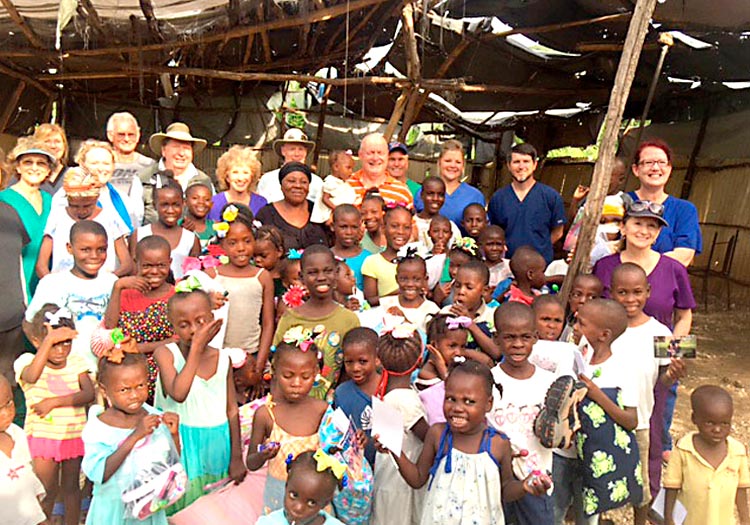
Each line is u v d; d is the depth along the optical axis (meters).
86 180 4.65
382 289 4.85
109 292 4.28
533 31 8.86
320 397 4.00
